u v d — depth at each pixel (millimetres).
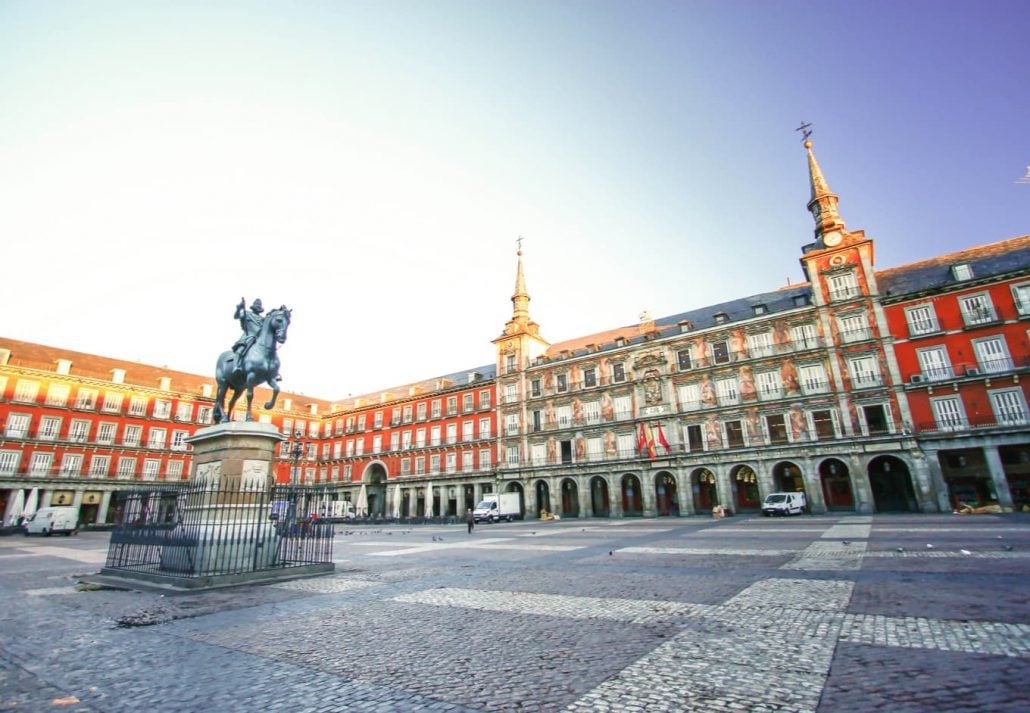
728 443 40062
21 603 9352
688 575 10680
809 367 37844
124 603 9156
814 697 4188
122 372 54875
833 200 40094
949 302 33781
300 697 4539
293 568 11930
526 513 49656
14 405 47344
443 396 60656
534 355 56375
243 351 14188
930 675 4562
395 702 4391
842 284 37688
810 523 25219
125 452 53312
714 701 4184
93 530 48125
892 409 34188
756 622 6617
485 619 7359
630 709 4082
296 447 40969
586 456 47156
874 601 7520
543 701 4312
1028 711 3760
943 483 31531
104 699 4559
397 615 7742
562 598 8711
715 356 42406
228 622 7480
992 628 5883
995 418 31062
